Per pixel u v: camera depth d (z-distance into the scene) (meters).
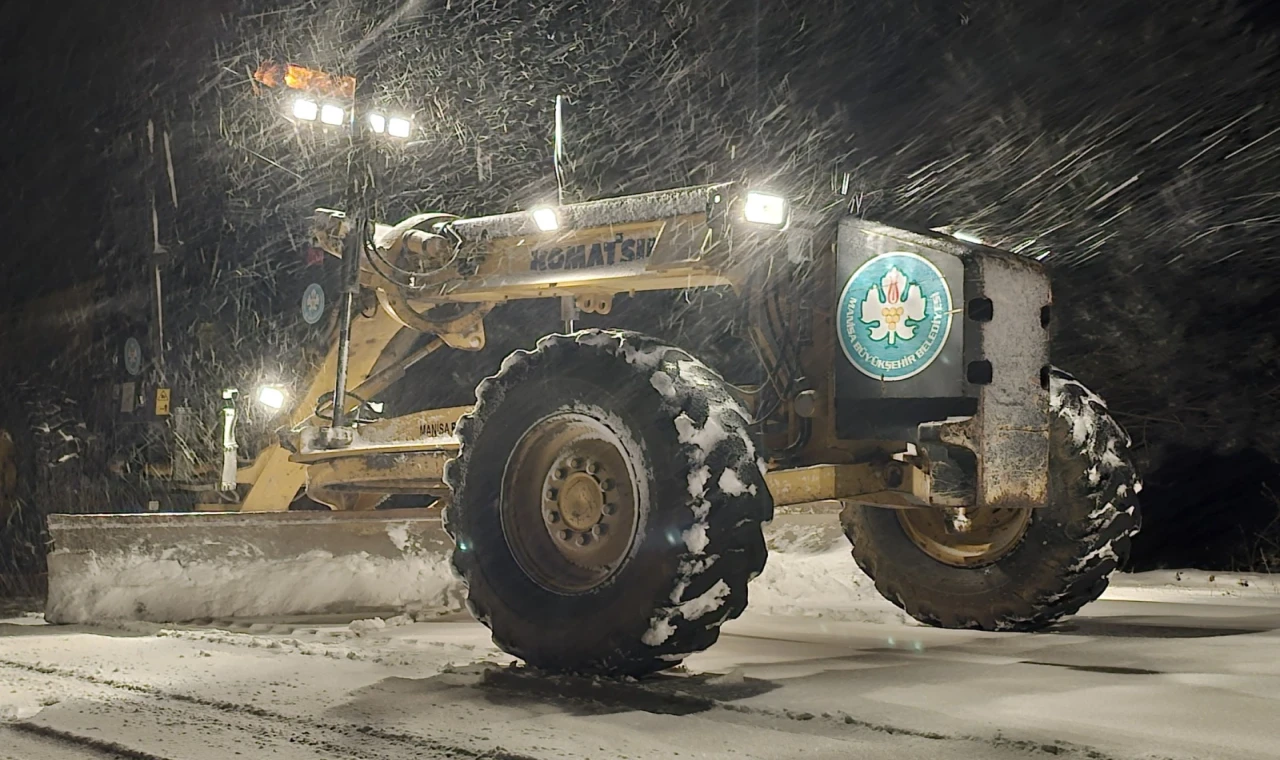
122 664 5.68
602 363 5.17
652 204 6.33
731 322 6.61
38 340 12.87
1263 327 13.38
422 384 8.88
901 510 7.07
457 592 7.62
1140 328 13.55
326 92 7.85
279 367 8.70
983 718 4.29
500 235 7.23
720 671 5.30
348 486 8.21
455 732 4.19
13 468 11.91
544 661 5.18
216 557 7.47
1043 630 6.68
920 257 5.55
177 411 9.51
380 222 8.34
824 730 4.19
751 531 4.90
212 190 10.88
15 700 4.89
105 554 7.54
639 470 4.97
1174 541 14.18
